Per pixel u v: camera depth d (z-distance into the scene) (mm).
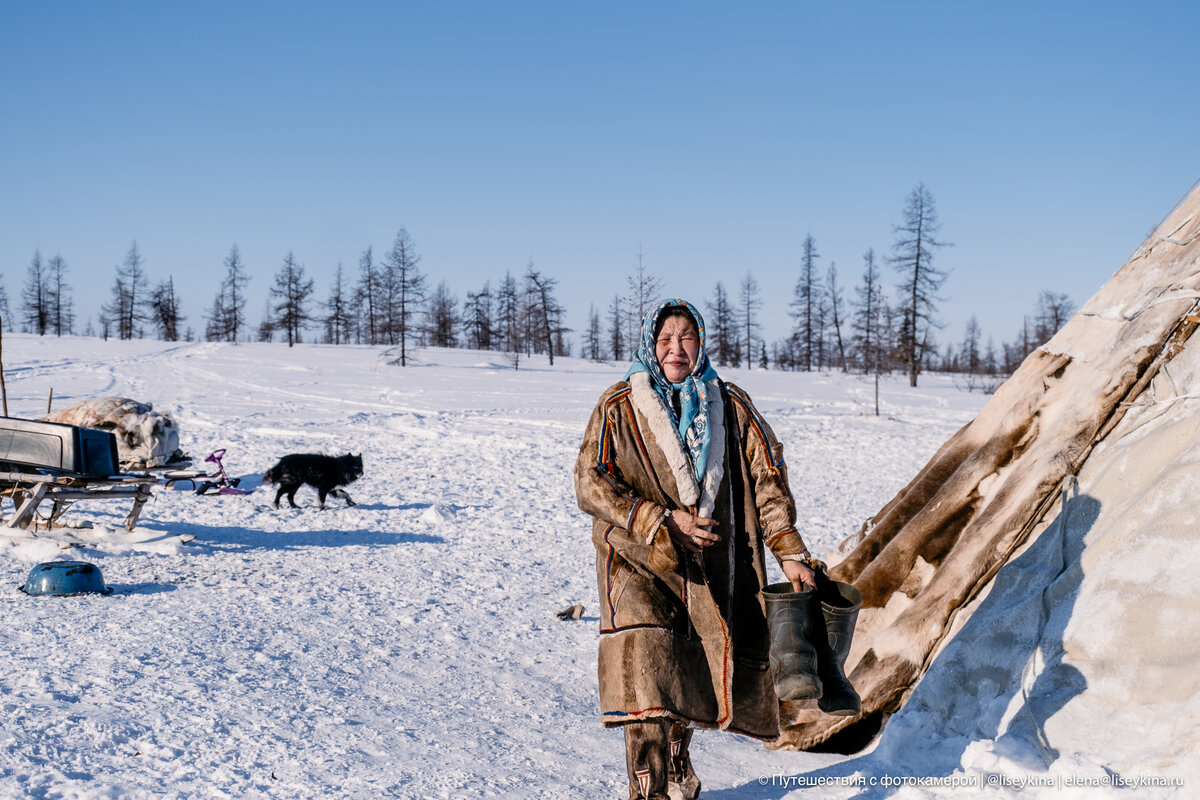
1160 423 3873
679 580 3004
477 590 7605
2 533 7648
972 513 4668
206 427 20672
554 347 86438
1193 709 2965
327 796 3174
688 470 2963
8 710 3740
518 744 4020
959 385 54469
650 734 2869
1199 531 3355
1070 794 2922
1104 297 4789
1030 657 3600
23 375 37312
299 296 78375
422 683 4934
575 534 10594
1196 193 4684
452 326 98000
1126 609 3396
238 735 3760
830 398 38031
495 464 16750
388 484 14047
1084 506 3934
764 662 3066
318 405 27953
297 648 5344
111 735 3600
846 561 5152
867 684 4262
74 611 5711
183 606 6117
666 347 3131
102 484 8297
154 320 95125
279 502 11820
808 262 77562
